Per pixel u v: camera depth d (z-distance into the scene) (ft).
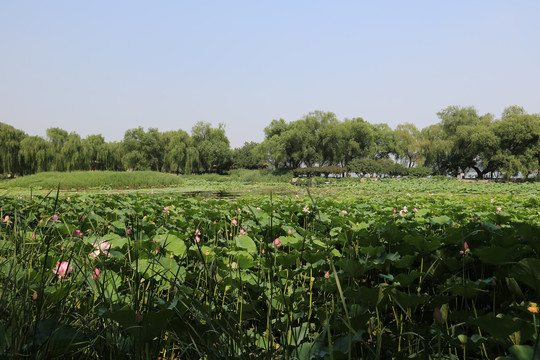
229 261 9.00
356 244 10.53
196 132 215.51
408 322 6.89
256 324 6.95
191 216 17.02
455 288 6.55
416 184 89.92
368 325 6.01
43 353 4.05
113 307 4.96
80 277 6.11
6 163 149.18
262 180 131.95
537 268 6.01
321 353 4.77
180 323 5.41
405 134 166.81
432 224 14.19
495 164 133.28
